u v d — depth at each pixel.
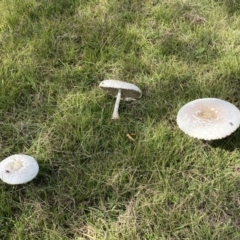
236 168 0.75
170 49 0.99
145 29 1.06
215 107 0.75
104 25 1.05
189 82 0.90
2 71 0.92
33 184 0.73
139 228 0.66
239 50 0.98
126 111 0.85
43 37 1.01
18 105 0.87
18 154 0.73
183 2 1.13
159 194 0.70
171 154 0.76
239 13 1.10
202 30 1.04
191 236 0.65
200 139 0.78
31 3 1.12
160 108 0.84
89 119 0.82
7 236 0.66
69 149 0.78
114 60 0.97
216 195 0.70
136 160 0.75
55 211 0.68
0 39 1.02
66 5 1.13
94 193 0.71
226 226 0.66
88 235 0.66
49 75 0.93
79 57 0.98
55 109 0.85
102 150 0.78
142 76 0.93
